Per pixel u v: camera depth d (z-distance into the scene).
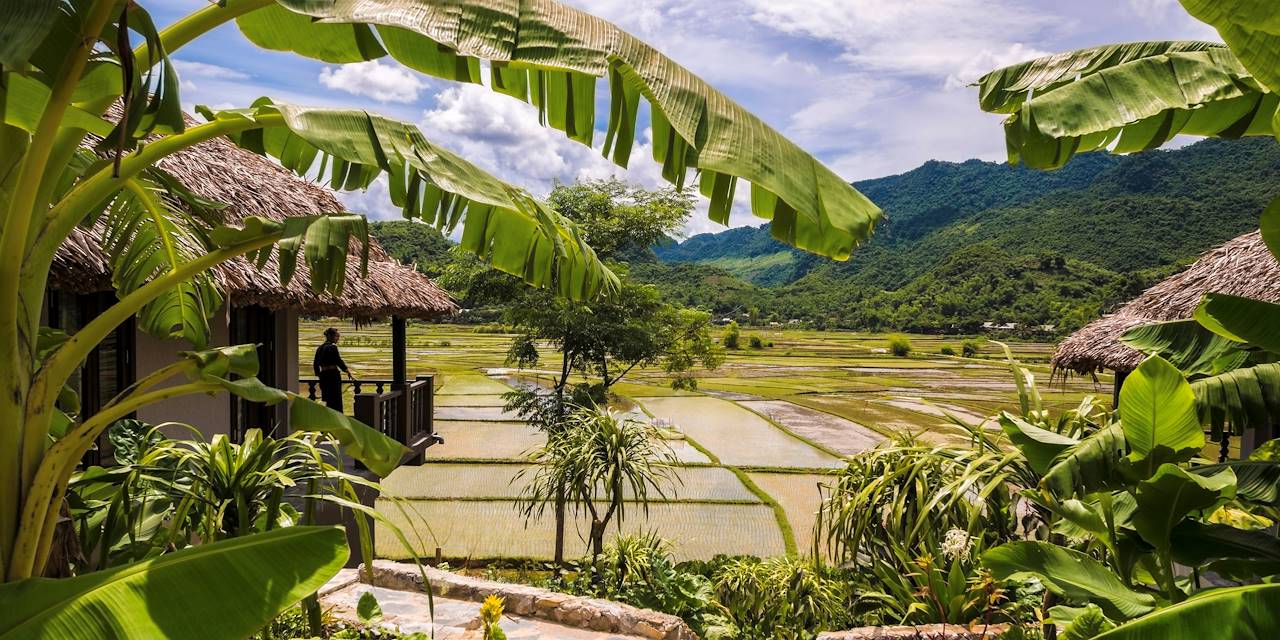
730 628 6.08
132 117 1.44
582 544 11.87
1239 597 1.79
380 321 8.69
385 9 1.41
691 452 21.14
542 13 1.41
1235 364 3.11
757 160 1.32
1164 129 2.69
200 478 3.01
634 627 5.07
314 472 3.06
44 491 1.70
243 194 5.96
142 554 2.77
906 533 5.64
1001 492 5.73
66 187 2.55
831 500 6.29
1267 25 1.53
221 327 6.90
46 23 1.25
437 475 16.86
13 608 1.48
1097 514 2.83
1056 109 2.34
